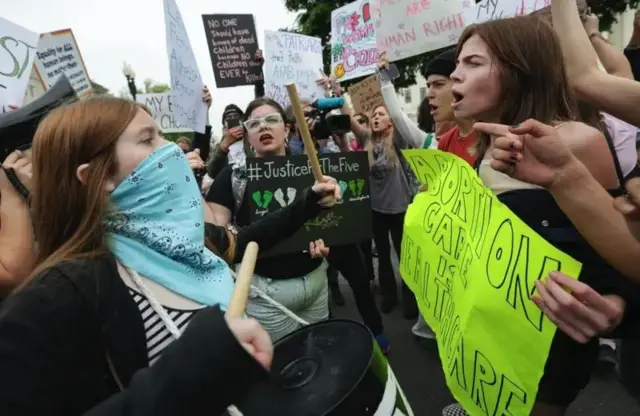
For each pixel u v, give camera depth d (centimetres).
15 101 240
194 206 119
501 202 136
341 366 112
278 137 289
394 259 633
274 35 474
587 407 274
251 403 109
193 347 72
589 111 173
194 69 389
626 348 147
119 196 111
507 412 122
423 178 185
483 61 139
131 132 112
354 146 504
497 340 125
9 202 146
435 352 365
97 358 93
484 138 158
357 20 467
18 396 82
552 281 109
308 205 190
